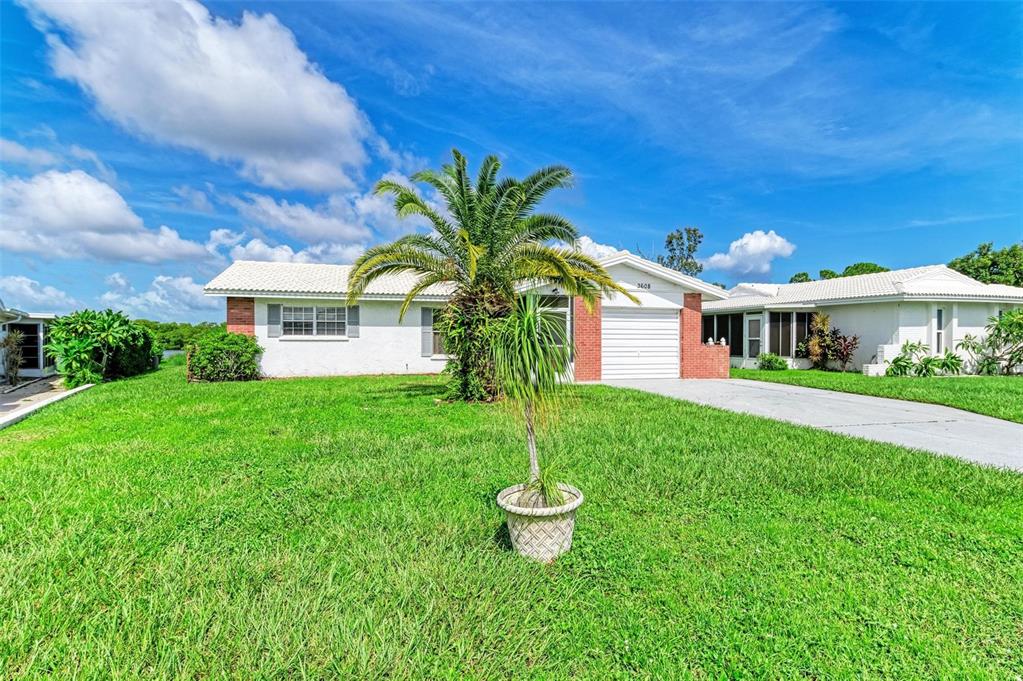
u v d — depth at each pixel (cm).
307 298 1723
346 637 260
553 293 1392
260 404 1057
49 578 318
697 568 343
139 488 498
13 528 395
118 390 1322
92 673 234
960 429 830
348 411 970
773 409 1025
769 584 322
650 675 240
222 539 382
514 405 391
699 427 804
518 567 340
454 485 514
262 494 483
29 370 1861
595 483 519
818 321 2086
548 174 1075
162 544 373
